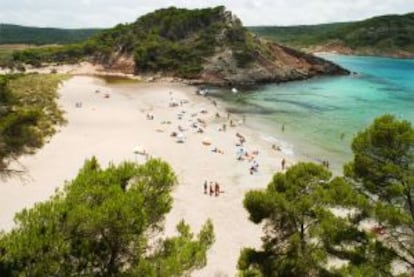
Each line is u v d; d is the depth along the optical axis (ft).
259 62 442.91
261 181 142.92
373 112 272.92
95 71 470.80
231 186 137.18
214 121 239.09
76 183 45.73
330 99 327.67
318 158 173.17
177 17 508.53
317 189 58.44
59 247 38.32
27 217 40.14
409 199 53.52
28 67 491.31
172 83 398.83
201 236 53.06
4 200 115.96
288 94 352.69
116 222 40.96
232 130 218.79
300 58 497.05
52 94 283.18
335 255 55.88
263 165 160.97
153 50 456.04
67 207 41.37
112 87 352.28
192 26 499.10
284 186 62.08
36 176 136.46
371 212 53.11
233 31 460.96
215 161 164.14
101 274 43.11
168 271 45.11
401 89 391.45
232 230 105.60
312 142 199.41
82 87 335.67
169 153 172.04
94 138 188.75
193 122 229.86
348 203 54.03
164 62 440.04
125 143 183.01
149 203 46.88
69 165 148.97
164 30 506.07
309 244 58.85
